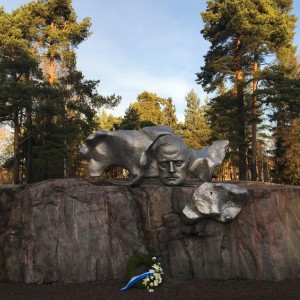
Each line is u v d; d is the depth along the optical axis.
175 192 7.59
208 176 8.32
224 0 27.78
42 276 7.16
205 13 28.22
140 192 7.70
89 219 7.39
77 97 25.34
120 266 7.25
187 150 8.16
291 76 27.45
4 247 7.78
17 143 23.61
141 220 7.59
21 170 29.09
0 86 21.70
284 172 24.14
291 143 23.94
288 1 29.92
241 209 7.36
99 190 7.63
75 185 7.71
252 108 25.31
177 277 7.21
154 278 6.78
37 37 26.86
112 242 7.34
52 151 22.78
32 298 6.31
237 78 26.38
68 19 28.48
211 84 27.14
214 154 8.63
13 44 24.64
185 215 7.14
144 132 8.23
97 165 8.49
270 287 6.71
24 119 25.81
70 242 7.26
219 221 7.22
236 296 6.30
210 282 7.01
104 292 6.53
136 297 6.27
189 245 7.34
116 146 8.25
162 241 7.45
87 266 7.18
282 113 25.77
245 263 7.20
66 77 25.16
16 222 7.80
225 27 27.80
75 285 6.94
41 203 7.48
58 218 7.38
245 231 7.29
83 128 25.03
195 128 44.66
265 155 34.00
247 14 25.52
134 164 7.96
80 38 28.44
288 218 7.48
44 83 22.95
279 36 26.50
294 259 7.31
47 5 27.42
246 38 25.28
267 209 7.33
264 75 24.55
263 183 9.53
